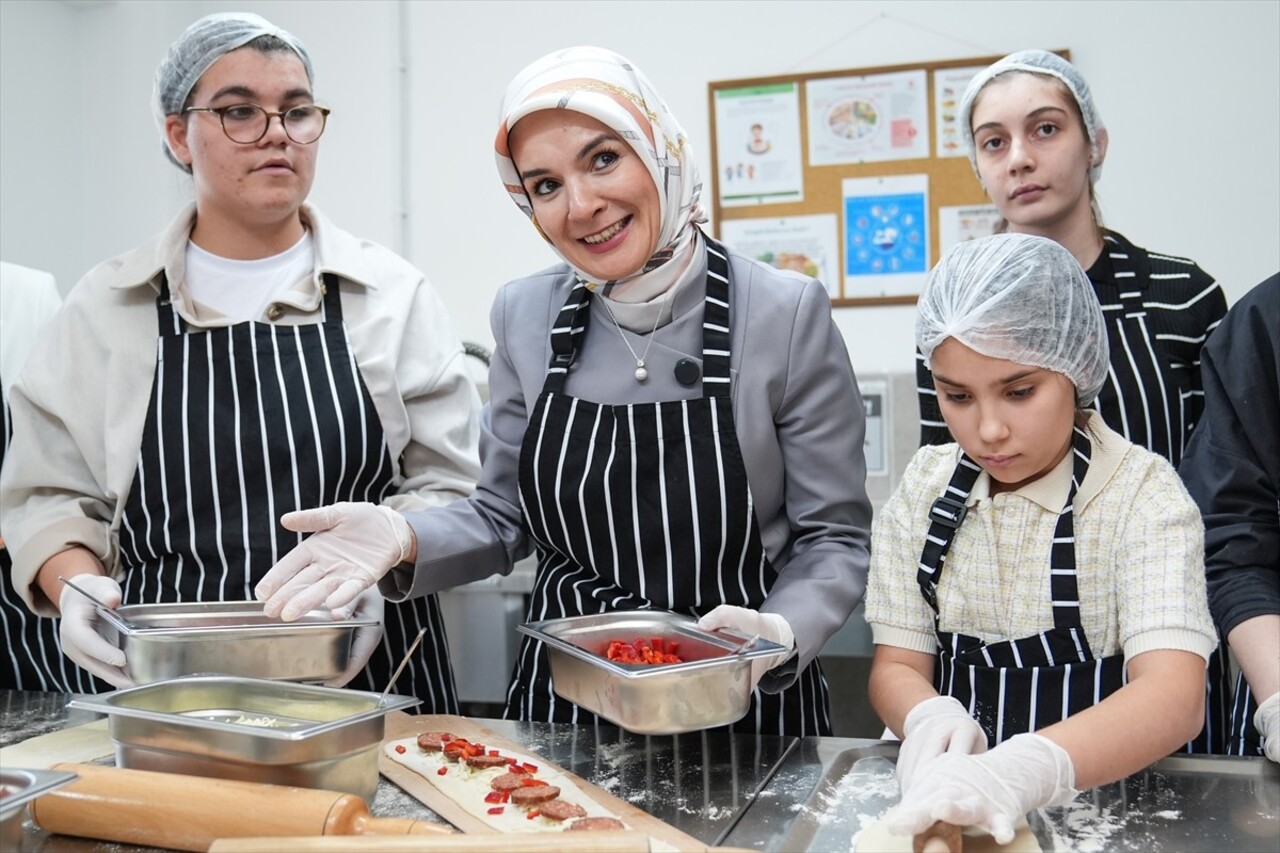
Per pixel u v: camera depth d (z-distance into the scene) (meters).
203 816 1.04
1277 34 2.93
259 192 1.70
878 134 3.18
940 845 0.98
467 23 3.48
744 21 3.28
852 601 1.39
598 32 3.38
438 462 1.83
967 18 3.12
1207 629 1.20
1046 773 1.05
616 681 1.15
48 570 1.68
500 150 1.43
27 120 3.33
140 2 3.46
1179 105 3.00
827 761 1.29
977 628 1.36
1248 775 1.21
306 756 1.06
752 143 3.26
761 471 1.46
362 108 3.55
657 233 1.42
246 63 1.66
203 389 1.72
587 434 1.47
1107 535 1.29
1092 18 3.04
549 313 1.59
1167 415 1.76
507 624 2.94
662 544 1.45
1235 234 2.97
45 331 1.80
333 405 1.73
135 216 3.49
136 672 1.31
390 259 1.90
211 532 1.70
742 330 1.46
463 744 1.31
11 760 1.31
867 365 3.22
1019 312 1.22
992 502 1.35
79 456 1.78
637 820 1.11
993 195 1.93
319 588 1.40
